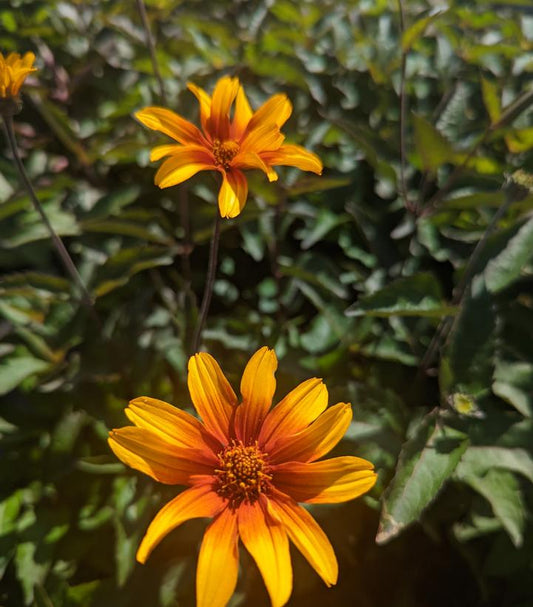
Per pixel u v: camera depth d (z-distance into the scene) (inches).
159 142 9.1
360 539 8.4
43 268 9.8
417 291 7.6
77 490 8.4
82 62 10.7
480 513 7.8
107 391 8.6
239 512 5.2
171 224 10.2
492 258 8.3
